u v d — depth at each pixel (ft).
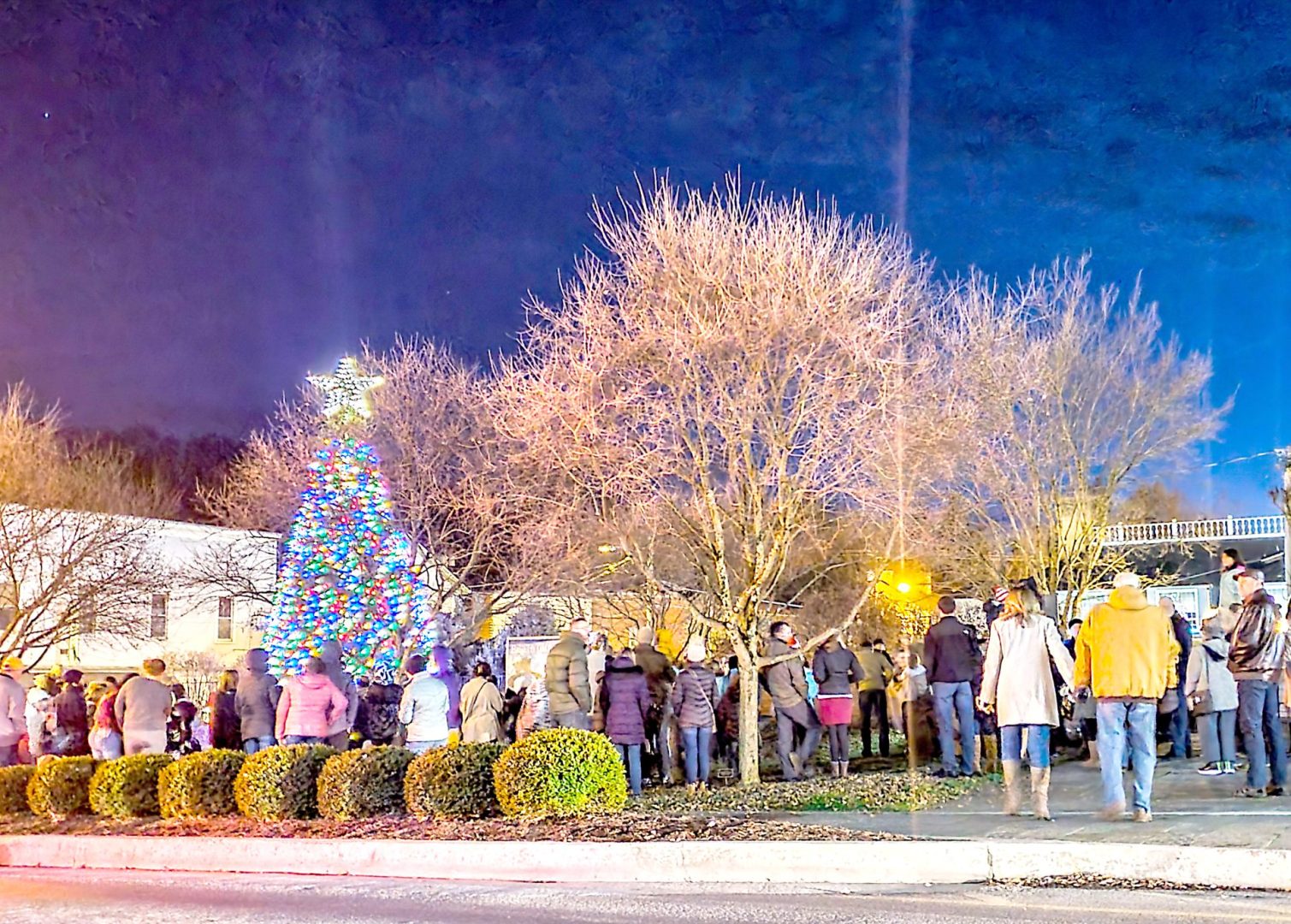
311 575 80.48
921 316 59.00
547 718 62.03
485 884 31.45
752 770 49.90
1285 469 84.74
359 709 62.03
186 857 38.63
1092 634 32.96
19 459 110.73
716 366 51.55
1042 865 28.35
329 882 32.94
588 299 53.98
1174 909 24.16
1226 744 43.98
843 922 23.61
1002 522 81.46
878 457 51.96
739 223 53.06
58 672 88.99
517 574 95.45
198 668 122.62
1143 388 83.05
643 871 31.27
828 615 83.30
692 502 53.11
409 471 106.22
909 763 52.54
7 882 34.73
